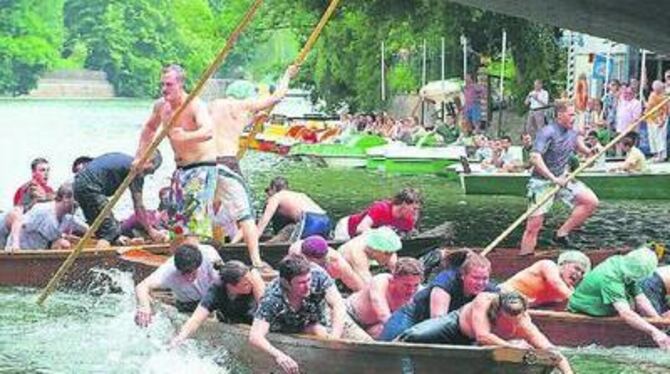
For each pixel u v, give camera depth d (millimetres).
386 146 32031
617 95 26922
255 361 9609
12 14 118750
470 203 22656
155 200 23328
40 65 120312
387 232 11234
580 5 15500
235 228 13688
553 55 36000
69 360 10492
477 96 35469
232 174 13125
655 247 12266
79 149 40875
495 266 14195
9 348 10906
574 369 10109
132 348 10836
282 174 30312
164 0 125438
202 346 10094
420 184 26875
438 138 32594
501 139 29281
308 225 13523
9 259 13781
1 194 24906
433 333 8672
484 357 8133
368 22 36938
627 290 10781
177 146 12898
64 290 13625
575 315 10789
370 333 9883
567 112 14945
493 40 36750
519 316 8391
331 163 32812
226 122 14086
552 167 14977
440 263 10852
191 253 10320
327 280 9445
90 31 125375
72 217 14250
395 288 9797
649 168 22688
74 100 119312
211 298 9969
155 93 126875
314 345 9078
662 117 24703
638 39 16984
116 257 13477
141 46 126250
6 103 107062
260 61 113500
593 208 15531
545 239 17422
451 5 33281
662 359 10422
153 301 10797
